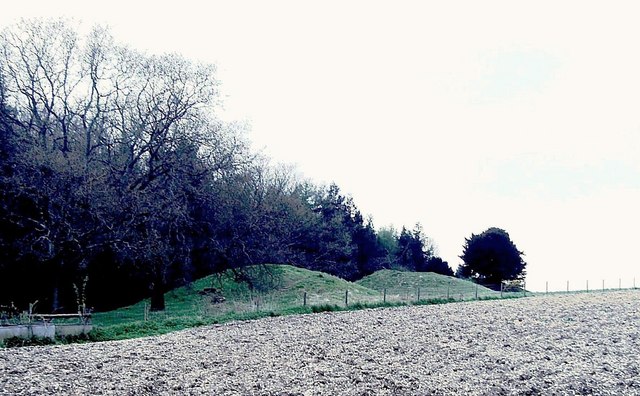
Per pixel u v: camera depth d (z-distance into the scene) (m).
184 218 44.19
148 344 26.02
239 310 38.53
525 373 20.52
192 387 18.08
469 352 24.36
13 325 27.59
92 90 45.56
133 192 42.66
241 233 49.38
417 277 70.75
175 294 53.00
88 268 46.72
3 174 41.94
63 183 40.75
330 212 95.75
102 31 45.38
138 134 44.91
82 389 17.50
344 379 19.25
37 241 40.75
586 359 23.16
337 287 52.44
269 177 80.00
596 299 48.97
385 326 31.47
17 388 17.28
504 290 71.00
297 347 25.08
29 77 43.53
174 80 46.00
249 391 17.66
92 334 29.64
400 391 17.89
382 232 109.88
